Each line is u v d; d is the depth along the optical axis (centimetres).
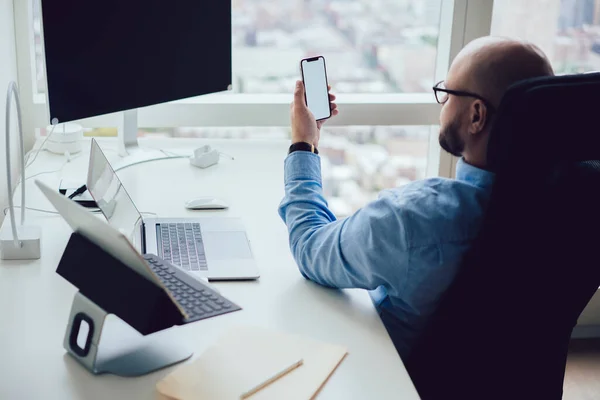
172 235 170
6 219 176
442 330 134
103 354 127
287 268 162
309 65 199
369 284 143
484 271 126
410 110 256
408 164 277
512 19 256
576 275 131
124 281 119
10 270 154
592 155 121
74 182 196
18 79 233
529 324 132
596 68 265
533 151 118
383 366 128
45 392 117
